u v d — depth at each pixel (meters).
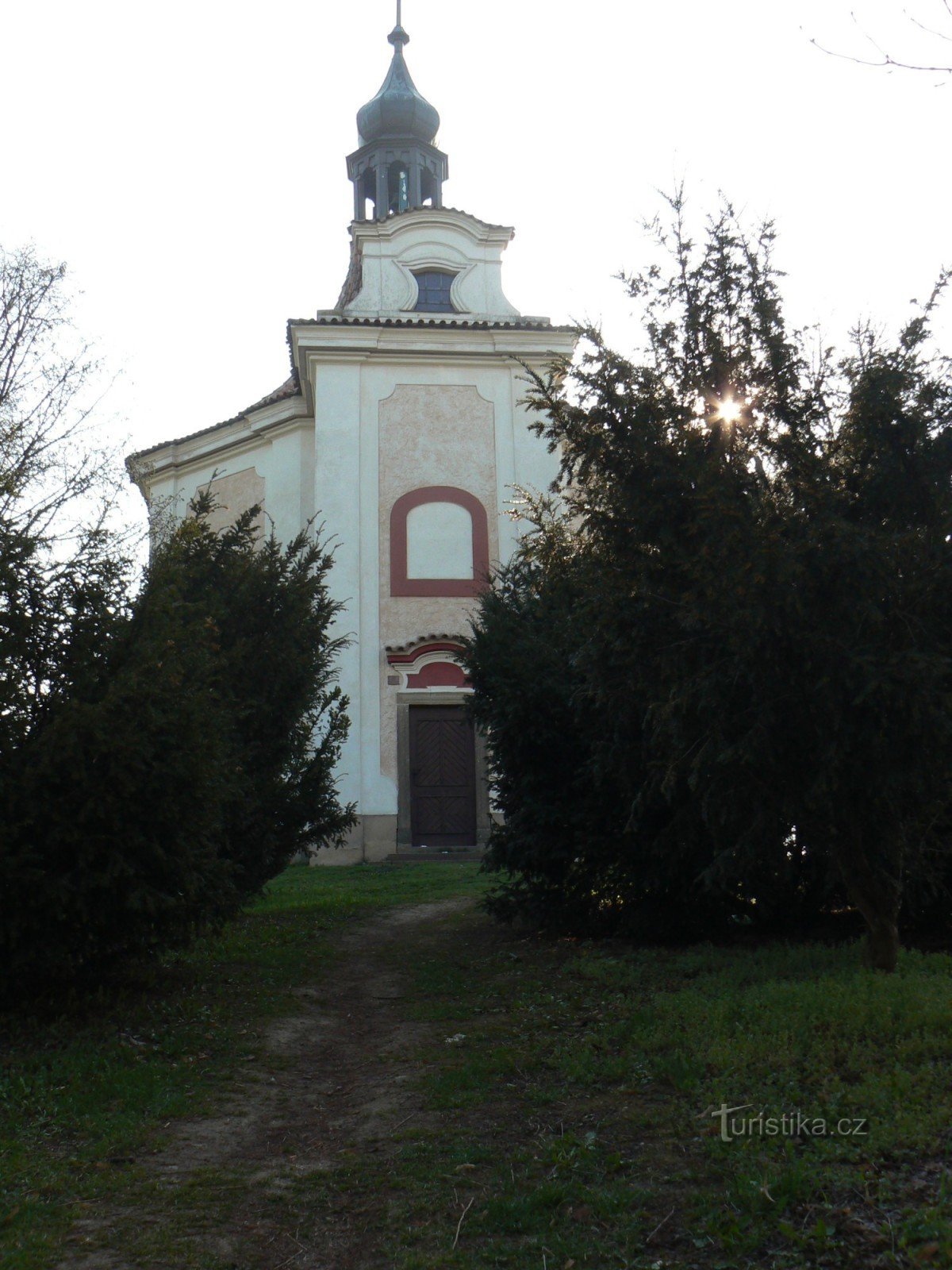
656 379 8.49
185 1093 6.87
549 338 25.34
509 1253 4.59
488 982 9.88
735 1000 7.52
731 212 8.59
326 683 14.62
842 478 8.09
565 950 11.01
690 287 8.54
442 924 13.52
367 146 30.97
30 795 7.93
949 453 7.77
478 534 24.61
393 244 26.70
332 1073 7.51
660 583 8.31
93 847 8.05
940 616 7.67
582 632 9.95
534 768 11.54
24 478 10.97
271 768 12.52
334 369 25.05
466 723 13.42
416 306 26.52
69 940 8.21
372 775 23.22
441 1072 7.15
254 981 10.08
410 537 24.47
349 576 24.08
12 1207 5.07
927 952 9.70
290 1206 5.22
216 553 12.85
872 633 7.57
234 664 11.75
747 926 11.17
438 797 23.55
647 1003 8.24
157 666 8.47
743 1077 6.07
